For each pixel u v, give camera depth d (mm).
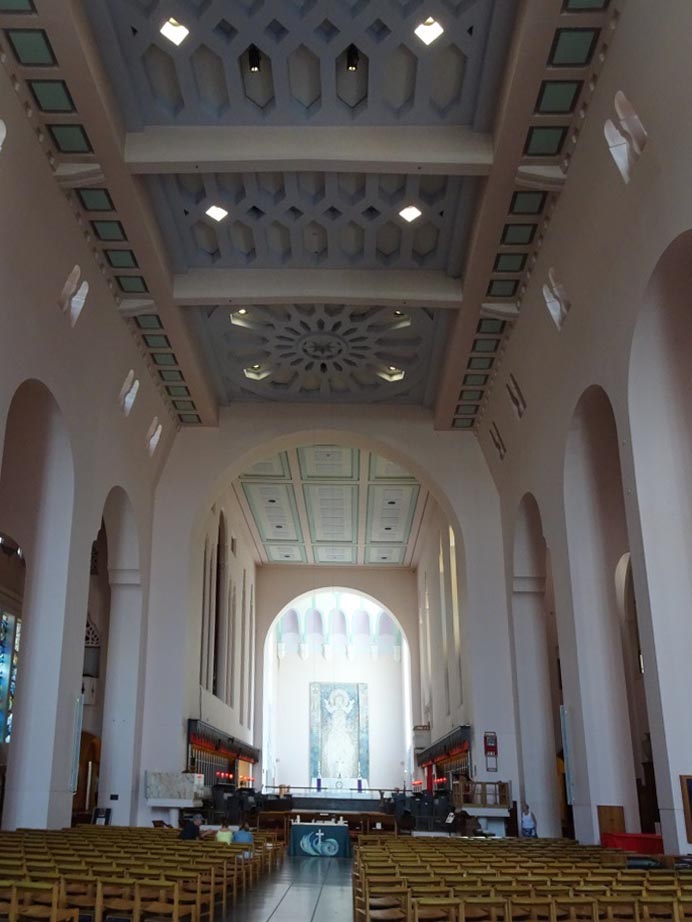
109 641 17969
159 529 19266
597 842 12531
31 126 10594
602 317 11508
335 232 14258
